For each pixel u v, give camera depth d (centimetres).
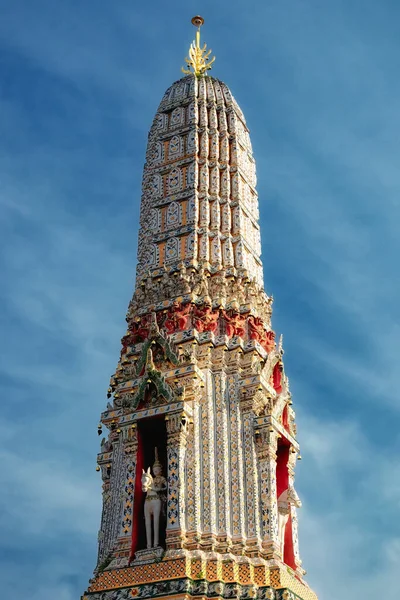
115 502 4444
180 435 4316
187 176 5488
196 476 4247
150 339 4706
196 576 3925
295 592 4119
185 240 5209
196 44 6500
